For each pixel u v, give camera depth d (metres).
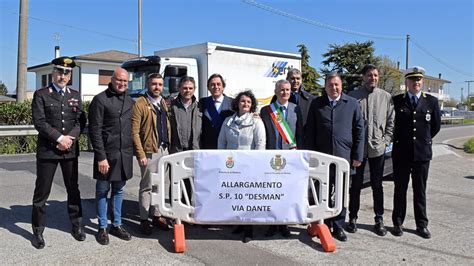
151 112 5.33
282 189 5.02
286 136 5.32
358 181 5.52
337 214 5.05
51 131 4.78
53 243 4.94
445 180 9.49
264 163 5.00
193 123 5.56
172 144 5.54
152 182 5.01
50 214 6.08
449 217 6.34
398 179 5.48
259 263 4.42
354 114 5.28
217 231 5.48
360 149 5.28
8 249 4.73
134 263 4.39
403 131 5.41
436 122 5.41
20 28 16.14
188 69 11.77
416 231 5.54
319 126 5.31
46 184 4.91
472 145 16.17
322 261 4.50
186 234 5.35
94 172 5.02
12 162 10.70
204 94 12.02
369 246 4.99
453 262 4.52
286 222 5.05
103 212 5.04
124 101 5.08
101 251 4.72
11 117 13.70
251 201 5.01
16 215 6.00
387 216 6.29
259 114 5.42
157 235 5.30
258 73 13.78
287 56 14.95
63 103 4.93
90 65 27.39
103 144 4.95
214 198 5.02
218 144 5.41
